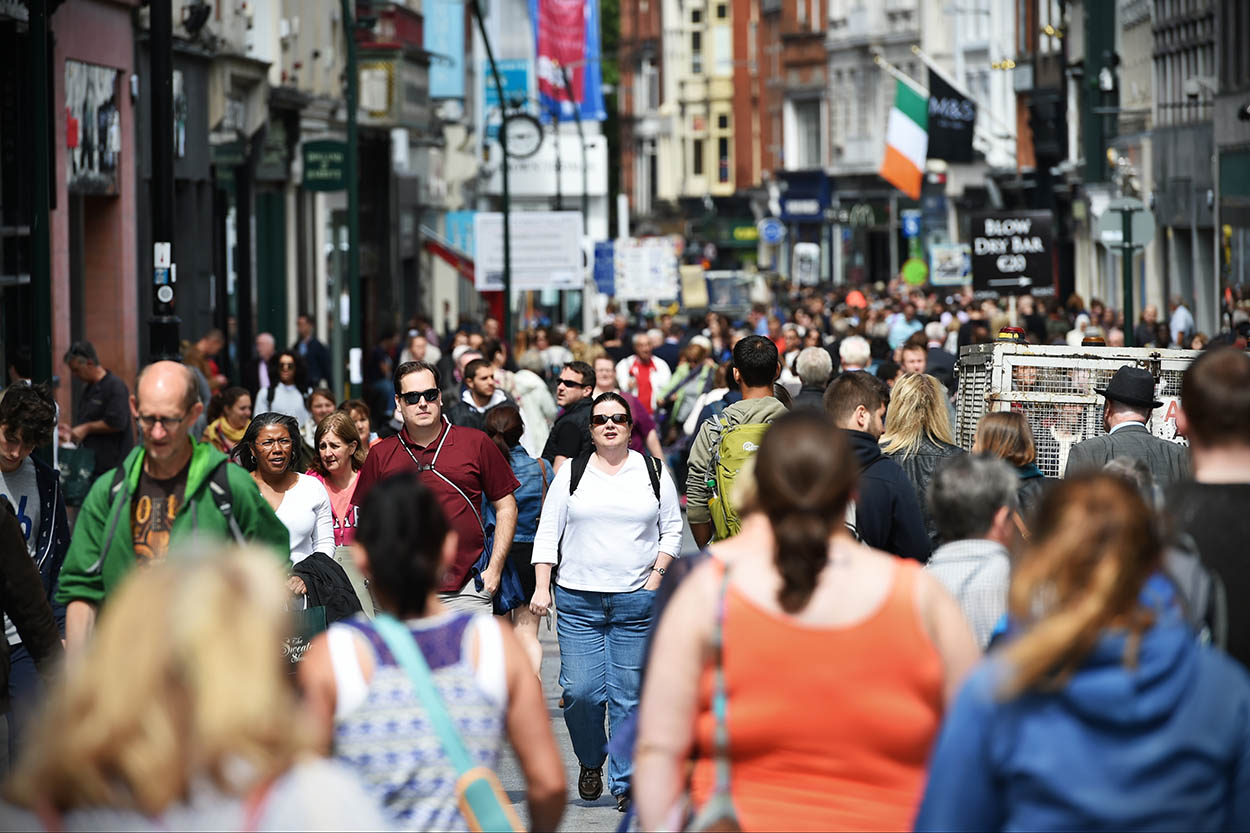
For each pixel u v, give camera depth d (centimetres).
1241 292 10806
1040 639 1209
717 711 1445
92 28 7525
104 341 7956
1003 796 1231
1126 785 1208
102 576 2188
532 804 1549
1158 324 10050
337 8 12644
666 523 3072
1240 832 1241
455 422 4566
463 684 1493
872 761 1428
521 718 1522
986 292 9625
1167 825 1212
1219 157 12494
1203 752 1218
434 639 1504
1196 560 1551
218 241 9869
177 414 2145
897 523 2497
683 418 7619
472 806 1464
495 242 12131
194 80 9150
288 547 2256
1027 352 3656
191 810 1077
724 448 2991
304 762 1124
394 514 1513
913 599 1441
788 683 1430
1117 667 1209
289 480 3020
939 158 15350
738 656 1438
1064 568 1231
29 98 6806
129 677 1057
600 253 17325
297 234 11862
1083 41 17875
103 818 1077
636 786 1463
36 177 4619
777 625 1434
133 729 1052
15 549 2342
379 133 14075
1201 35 13250
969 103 15338
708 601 1455
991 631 1966
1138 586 1229
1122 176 12131
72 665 1096
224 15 9600
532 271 12081
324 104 12069
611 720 3094
